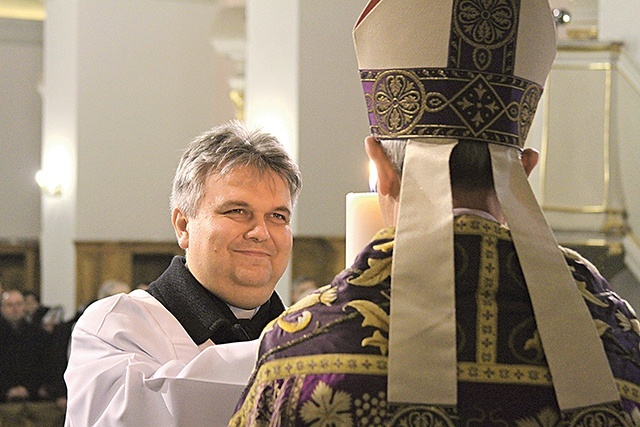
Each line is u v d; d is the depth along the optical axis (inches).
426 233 59.2
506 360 57.8
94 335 94.8
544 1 64.2
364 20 63.9
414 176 60.8
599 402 57.4
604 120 250.5
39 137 852.6
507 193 60.8
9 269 848.9
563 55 254.2
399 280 58.6
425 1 61.8
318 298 61.6
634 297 250.4
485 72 61.9
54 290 691.4
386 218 64.6
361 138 438.3
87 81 648.4
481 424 56.5
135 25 656.4
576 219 247.4
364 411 57.0
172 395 84.3
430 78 61.9
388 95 63.2
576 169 250.4
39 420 439.2
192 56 665.6
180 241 98.0
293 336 60.4
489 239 59.6
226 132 95.6
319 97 433.1
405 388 56.5
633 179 249.4
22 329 459.2
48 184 680.4
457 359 57.5
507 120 62.4
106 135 651.5
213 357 86.4
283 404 58.4
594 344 58.6
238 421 61.8
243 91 613.0
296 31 431.5
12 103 847.1
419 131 62.1
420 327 57.4
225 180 93.0
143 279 659.4
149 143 658.8
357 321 59.4
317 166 433.1
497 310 58.6
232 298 95.1
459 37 61.6
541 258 59.6
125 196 655.8
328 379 58.0
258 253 94.4
